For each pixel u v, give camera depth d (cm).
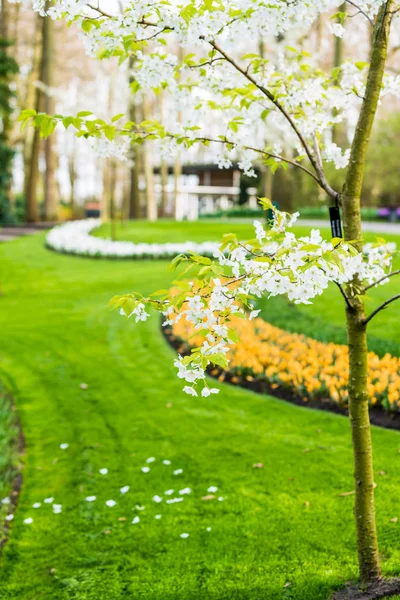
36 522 472
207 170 4891
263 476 509
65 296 1489
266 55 1402
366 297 290
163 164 4609
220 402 704
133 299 275
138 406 714
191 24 284
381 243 374
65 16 284
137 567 402
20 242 2555
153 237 2497
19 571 412
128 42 297
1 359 966
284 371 741
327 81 384
